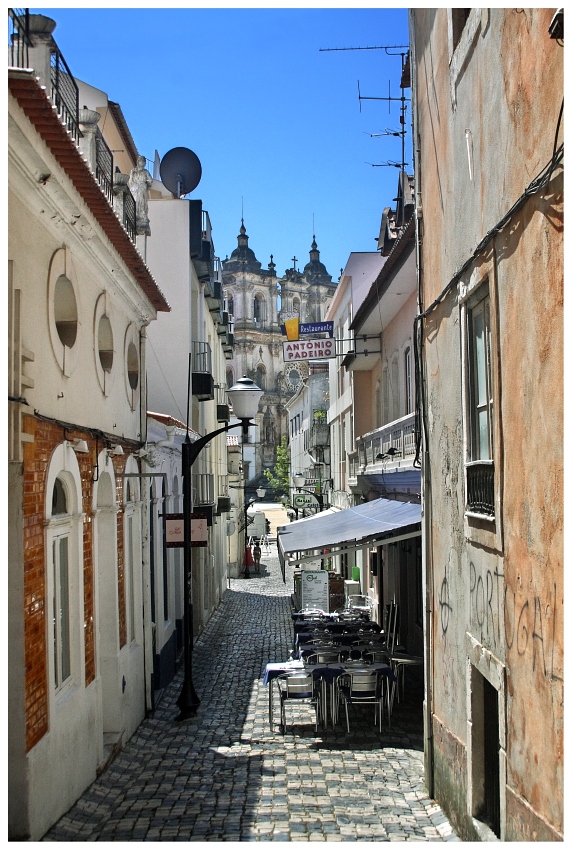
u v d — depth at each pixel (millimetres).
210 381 20875
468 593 7109
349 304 25578
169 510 16188
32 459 6785
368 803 8086
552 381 4797
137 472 12281
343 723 11641
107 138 17953
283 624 22547
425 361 9242
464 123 7164
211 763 9656
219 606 27328
